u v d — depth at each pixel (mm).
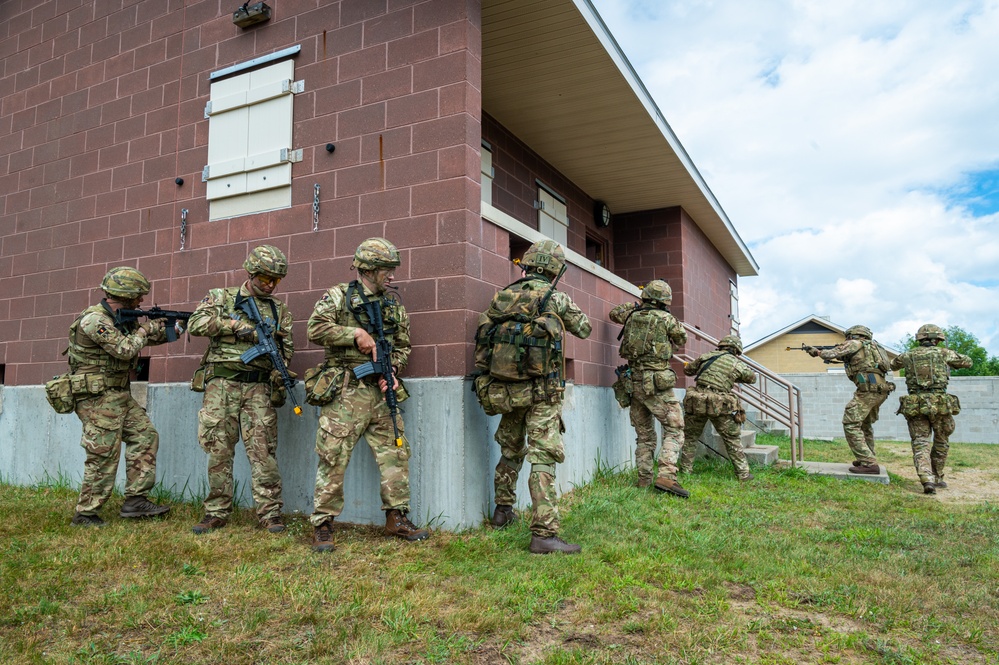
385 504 4504
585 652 2863
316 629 3045
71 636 2990
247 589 3504
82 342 4934
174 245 6168
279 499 4801
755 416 13016
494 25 6055
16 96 7559
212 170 6000
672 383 6316
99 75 6906
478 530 4703
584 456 6566
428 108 5082
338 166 5406
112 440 4965
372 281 4559
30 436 6879
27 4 7625
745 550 4379
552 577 3746
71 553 4090
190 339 5895
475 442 4824
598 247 11039
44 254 7062
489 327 4590
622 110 7758
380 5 5363
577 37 6289
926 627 3215
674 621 3168
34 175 7270
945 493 7055
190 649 2865
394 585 3553
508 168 8242
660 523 5090
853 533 4926
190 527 4789
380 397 4531
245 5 5879
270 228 5668
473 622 3115
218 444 4707
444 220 4926
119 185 6605
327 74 5539
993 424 15266
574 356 6465
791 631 3146
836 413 16688
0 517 5051
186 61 6316
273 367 4875
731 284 15312
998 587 3789
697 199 10586
